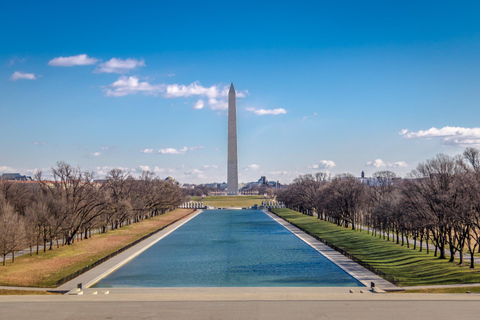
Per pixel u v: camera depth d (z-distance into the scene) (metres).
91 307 51.62
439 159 96.38
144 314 48.44
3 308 51.22
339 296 57.31
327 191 187.12
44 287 68.19
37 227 115.19
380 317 46.56
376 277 78.31
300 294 59.16
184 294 61.16
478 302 52.56
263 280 78.88
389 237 138.62
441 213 88.12
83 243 125.69
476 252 104.56
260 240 142.00
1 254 91.56
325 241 128.75
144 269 90.31
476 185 79.19
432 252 104.25
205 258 104.94
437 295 57.12
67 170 125.75
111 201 149.75
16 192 146.75
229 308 51.00
